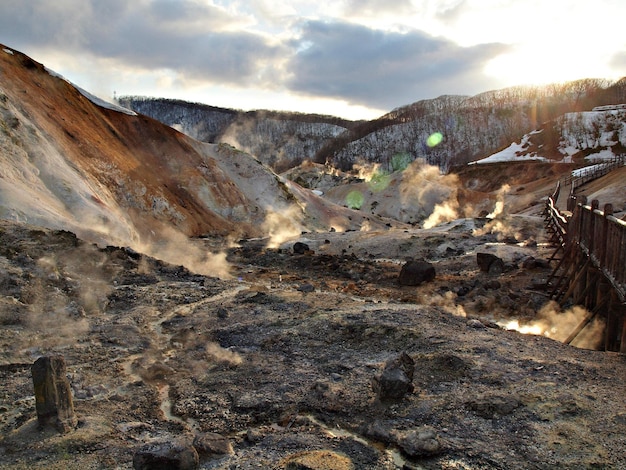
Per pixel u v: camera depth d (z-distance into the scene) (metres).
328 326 9.18
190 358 8.09
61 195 24.05
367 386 6.54
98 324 9.95
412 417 5.62
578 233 12.91
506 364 6.91
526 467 4.58
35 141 26.17
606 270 9.75
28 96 32.22
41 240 14.59
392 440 5.17
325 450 5.06
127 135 42.56
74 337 9.05
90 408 6.12
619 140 104.75
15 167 22.80
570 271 13.53
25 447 5.13
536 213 43.00
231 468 4.76
